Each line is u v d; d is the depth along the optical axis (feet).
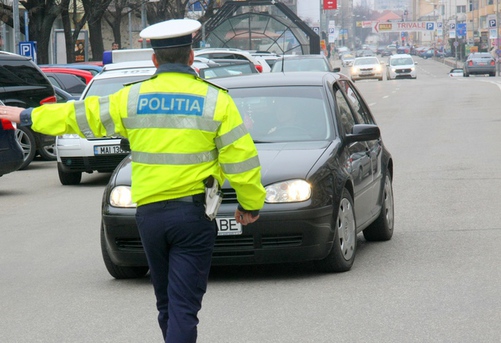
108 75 95.14
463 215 63.52
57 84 137.80
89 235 62.03
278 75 55.31
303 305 40.81
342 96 55.01
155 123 28.35
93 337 37.04
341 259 46.78
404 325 36.96
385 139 122.01
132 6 292.61
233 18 359.46
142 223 28.68
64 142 89.45
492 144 110.93
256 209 29.37
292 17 360.48
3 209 76.59
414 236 56.95
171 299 28.63
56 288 46.44
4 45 258.78
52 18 200.54
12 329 38.83
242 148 28.43
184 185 28.32
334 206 45.75
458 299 40.75
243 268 49.83
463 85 279.49
